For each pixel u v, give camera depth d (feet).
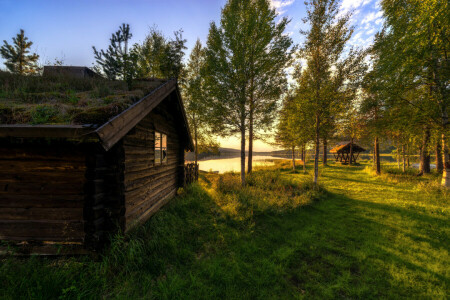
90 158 10.34
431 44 28.86
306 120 33.94
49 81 19.17
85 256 10.35
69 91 15.12
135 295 8.77
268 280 10.52
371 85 39.17
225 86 32.30
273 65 31.83
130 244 11.34
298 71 32.50
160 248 12.50
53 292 8.21
